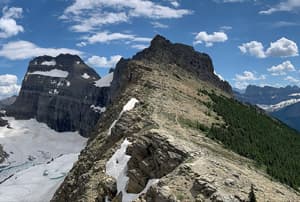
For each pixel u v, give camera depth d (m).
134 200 67.62
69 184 111.94
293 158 102.94
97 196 78.94
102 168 88.06
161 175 71.12
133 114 106.56
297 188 75.50
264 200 60.94
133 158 79.69
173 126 95.50
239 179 65.31
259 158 91.00
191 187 61.91
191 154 71.00
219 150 86.56
